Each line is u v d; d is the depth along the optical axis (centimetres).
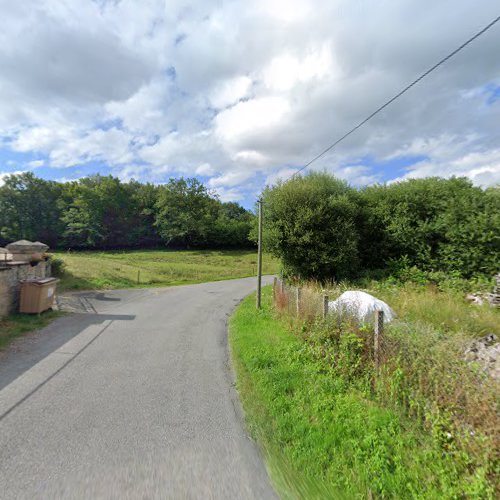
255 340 656
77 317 911
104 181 6228
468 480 242
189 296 1456
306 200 1384
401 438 296
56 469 266
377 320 428
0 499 231
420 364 368
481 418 282
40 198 5906
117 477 256
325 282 1292
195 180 6494
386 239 1423
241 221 6938
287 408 374
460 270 1128
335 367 471
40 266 1304
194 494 238
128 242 6288
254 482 253
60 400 401
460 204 1201
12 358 561
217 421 354
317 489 245
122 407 385
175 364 550
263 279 2497
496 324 623
